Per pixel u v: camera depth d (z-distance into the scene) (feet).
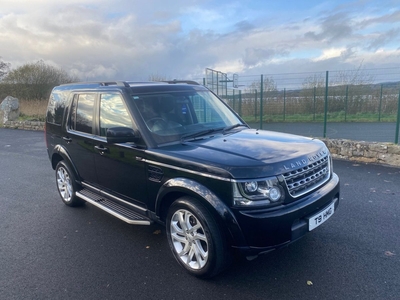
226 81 61.36
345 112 71.41
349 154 27.81
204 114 15.57
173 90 15.44
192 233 11.39
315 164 11.54
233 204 10.03
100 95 15.46
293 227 10.30
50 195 21.53
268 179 10.02
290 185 10.48
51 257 13.39
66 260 13.10
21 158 34.68
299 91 71.36
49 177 26.27
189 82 17.98
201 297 10.38
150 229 15.76
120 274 11.94
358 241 13.42
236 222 10.02
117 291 10.93
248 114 64.13
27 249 14.15
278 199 10.14
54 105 19.51
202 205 10.82
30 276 12.07
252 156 10.86
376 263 11.79
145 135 12.84
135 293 10.77
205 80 50.96
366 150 26.76
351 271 11.38
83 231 15.76
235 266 12.03
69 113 17.60
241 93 62.39
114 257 13.17
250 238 10.01
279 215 9.91
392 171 23.58
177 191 11.44
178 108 14.74
